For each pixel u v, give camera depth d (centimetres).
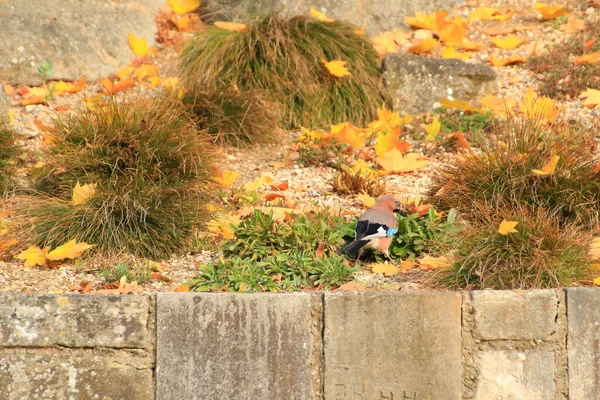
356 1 1762
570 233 983
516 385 841
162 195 1093
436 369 830
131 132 1145
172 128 1180
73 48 1631
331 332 823
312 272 980
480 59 1720
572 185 1073
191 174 1157
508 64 1697
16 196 1180
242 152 1467
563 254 943
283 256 1001
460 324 836
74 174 1132
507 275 934
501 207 1069
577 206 1058
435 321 831
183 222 1084
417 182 1284
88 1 1714
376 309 825
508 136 1149
